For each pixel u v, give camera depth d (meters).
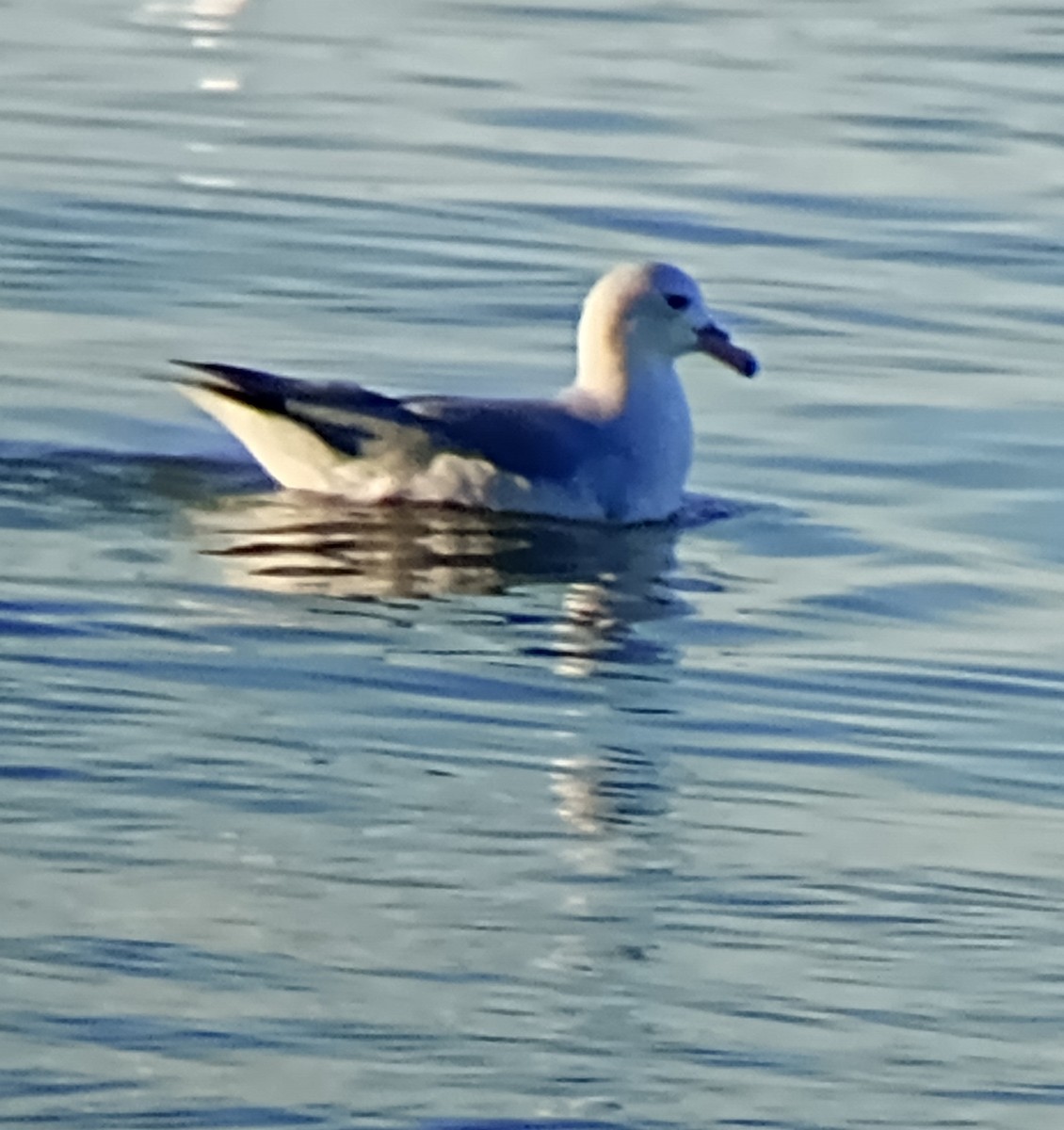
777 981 11.46
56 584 16.12
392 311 22.80
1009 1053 10.96
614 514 18.27
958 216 26.78
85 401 19.97
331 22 35.66
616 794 13.48
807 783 13.79
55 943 11.38
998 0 39.00
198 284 23.25
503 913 11.97
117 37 34.06
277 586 16.38
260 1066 10.47
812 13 37.59
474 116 30.42
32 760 13.39
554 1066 10.60
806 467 19.52
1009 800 13.70
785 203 27.08
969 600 16.81
